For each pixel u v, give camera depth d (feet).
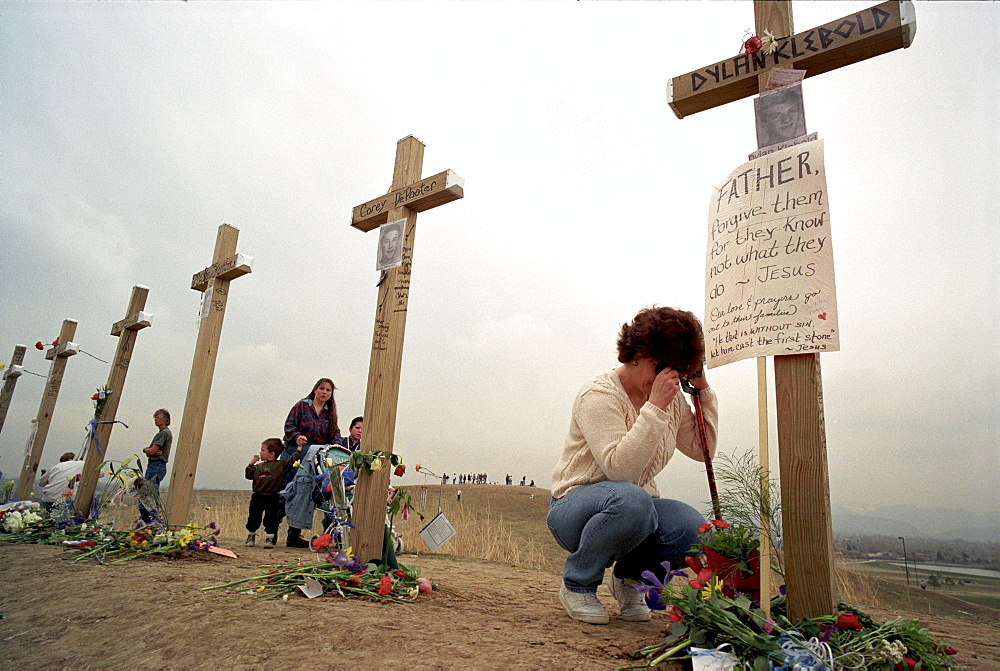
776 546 6.39
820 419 6.10
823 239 6.44
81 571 10.56
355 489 11.24
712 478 8.17
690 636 5.40
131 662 5.57
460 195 11.80
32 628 6.68
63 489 22.18
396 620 7.39
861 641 5.07
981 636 9.39
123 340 21.38
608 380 8.77
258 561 13.25
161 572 10.68
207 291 19.21
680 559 8.52
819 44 7.04
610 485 7.96
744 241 7.04
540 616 8.57
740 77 7.61
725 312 7.08
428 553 20.08
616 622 8.52
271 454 19.16
